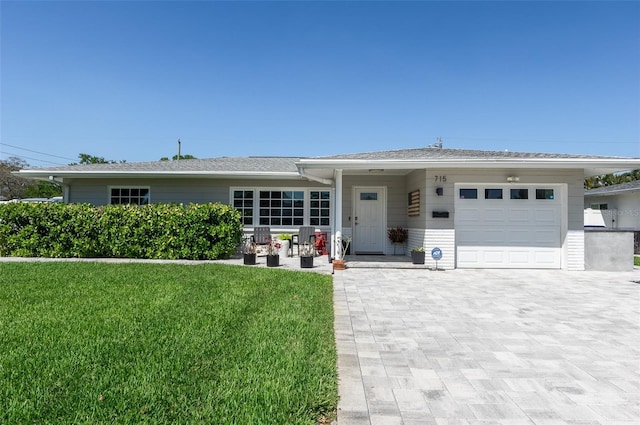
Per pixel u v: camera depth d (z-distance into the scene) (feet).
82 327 14.12
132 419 7.82
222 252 36.14
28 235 36.27
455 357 12.19
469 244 33.63
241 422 7.76
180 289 21.29
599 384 10.24
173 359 11.05
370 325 15.81
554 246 33.27
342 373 10.77
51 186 124.36
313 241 40.96
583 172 32.89
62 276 25.18
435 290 23.47
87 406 8.32
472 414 8.52
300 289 22.15
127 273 26.73
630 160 29.76
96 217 36.09
